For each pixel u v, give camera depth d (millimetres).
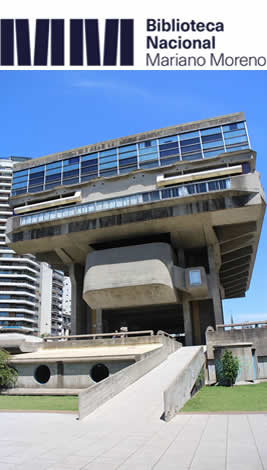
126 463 6492
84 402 11445
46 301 94000
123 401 13023
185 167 35844
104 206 36406
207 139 36219
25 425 10367
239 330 24297
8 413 12766
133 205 35219
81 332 43688
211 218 34375
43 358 22000
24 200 41312
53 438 8680
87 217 36938
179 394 12484
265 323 24219
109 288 36156
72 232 37406
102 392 12875
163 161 36844
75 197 38156
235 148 34906
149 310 44500
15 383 22250
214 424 9500
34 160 42750
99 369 22422
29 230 39562
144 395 13688
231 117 36344
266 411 11047
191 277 36969
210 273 38531
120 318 49344
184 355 23062
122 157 38656
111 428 9672
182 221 35031
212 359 23047
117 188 37531
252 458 6473
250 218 34344
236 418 10117
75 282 44406
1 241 87688
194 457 6688
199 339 38906
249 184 32594
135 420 10555
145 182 36719
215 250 39781
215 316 36906
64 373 21547
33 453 7359
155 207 34906
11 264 86875
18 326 82125
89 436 8797
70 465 6480
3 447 7898
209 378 22375
